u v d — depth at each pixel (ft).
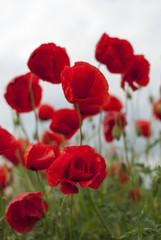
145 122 3.94
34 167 2.33
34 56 2.62
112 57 2.73
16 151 3.09
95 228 2.90
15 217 2.61
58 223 2.68
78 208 3.23
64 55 2.63
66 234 2.92
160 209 2.98
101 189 3.15
